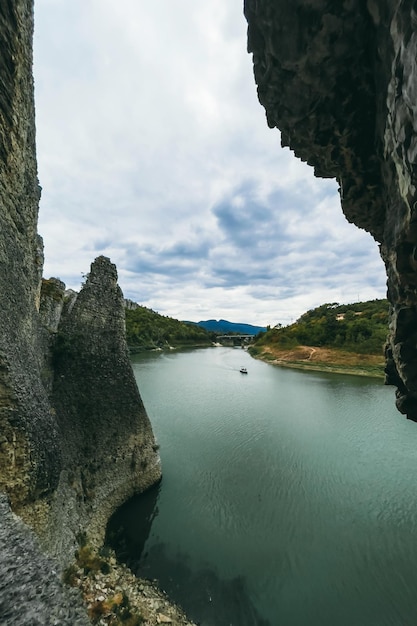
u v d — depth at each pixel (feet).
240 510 55.36
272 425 104.12
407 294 23.45
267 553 45.65
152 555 44.62
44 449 32.96
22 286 37.27
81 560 37.52
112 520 50.62
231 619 35.81
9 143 32.30
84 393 52.31
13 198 34.53
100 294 57.88
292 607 37.45
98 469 50.47
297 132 30.32
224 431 96.94
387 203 26.25
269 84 27.63
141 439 60.29
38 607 11.91
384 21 18.76
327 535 49.37
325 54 22.71
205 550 46.01
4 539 15.26
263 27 24.11
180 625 34.06
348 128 26.30
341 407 128.36
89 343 54.95
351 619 36.09
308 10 21.17
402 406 31.35
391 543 47.42
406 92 16.30
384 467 72.64
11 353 29.68
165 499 58.13
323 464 74.23
